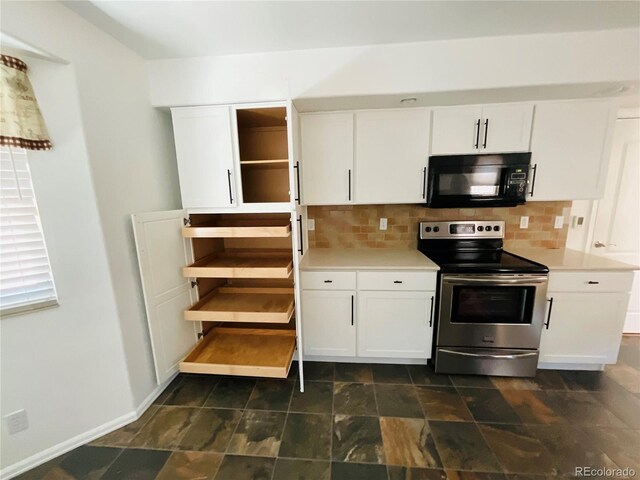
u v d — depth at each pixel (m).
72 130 1.39
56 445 1.47
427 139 2.07
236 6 1.35
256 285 2.53
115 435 1.59
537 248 2.44
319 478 1.33
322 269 2.06
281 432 1.60
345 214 2.53
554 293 1.93
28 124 1.26
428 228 2.40
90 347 1.53
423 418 1.67
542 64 1.66
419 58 1.72
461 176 2.07
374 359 2.24
